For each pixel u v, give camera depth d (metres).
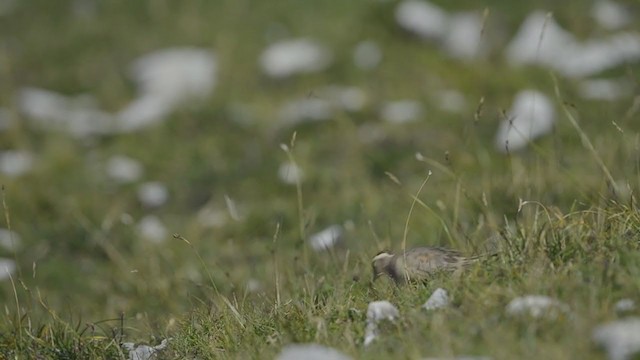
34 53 50.44
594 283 16.89
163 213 36.75
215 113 43.12
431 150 37.88
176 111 43.75
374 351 16.58
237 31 49.59
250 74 46.22
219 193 37.31
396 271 21.08
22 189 38.09
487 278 18.16
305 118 41.34
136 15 52.31
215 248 32.72
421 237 30.33
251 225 34.09
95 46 50.53
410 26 47.53
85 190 38.38
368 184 36.06
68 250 33.91
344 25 48.72
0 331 23.69
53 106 46.38
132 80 47.66
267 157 39.34
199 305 24.66
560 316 15.94
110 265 32.59
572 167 32.75
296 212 34.72
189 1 52.56
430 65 44.88
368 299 19.66
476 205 30.83
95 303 29.39
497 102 41.22
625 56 43.16
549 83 42.09
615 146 33.25
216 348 19.38
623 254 17.58
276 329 19.02
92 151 42.03
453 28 47.31
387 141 39.00
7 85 48.16
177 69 47.22
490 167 34.88
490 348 15.60
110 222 34.41
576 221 20.47
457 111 40.56
